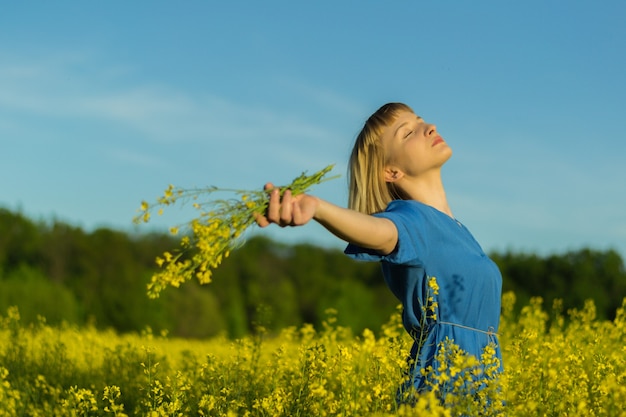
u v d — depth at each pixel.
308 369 4.56
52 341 9.51
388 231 3.38
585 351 6.23
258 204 3.01
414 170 4.04
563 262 35.62
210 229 2.90
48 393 6.01
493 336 3.96
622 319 6.93
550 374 4.03
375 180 4.15
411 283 3.77
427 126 4.09
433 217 3.69
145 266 42.16
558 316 8.58
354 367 4.13
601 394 4.16
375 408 3.80
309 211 3.00
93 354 8.89
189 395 5.52
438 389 3.50
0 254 39.91
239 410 5.13
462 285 3.75
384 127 4.14
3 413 4.95
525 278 35.97
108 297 34.09
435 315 3.77
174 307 34.31
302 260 44.19
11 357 7.71
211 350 10.09
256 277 40.69
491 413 3.56
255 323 6.75
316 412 4.27
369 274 44.50
